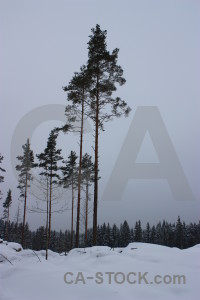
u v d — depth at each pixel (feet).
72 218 87.66
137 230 198.18
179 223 197.88
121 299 11.60
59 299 11.78
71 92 49.96
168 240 201.36
